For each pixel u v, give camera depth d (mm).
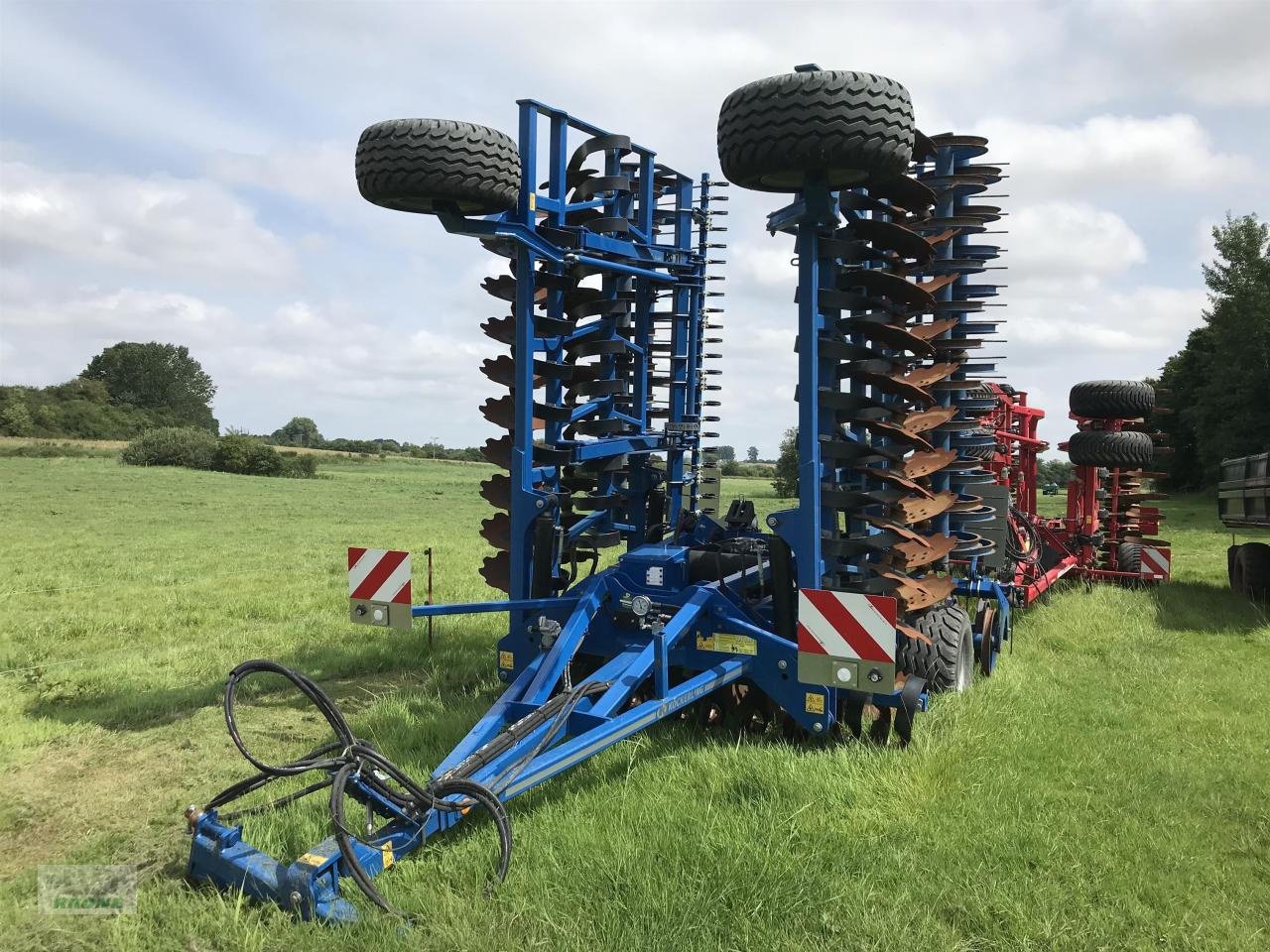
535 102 5516
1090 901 3508
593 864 3561
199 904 3277
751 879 3445
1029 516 11633
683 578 5543
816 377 5121
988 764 4910
